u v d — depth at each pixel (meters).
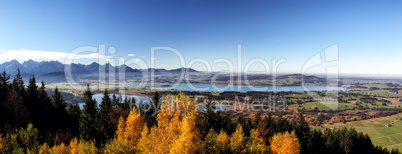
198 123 25.95
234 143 29.16
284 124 56.00
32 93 45.50
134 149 22.28
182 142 21.05
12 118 35.06
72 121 46.31
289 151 32.25
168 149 21.44
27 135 27.41
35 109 42.69
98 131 36.91
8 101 36.78
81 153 23.64
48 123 40.06
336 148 51.75
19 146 25.58
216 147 25.48
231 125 43.94
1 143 24.05
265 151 30.62
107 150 22.20
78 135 39.38
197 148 22.39
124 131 28.77
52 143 31.83
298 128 51.12
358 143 55.41
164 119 26.19
